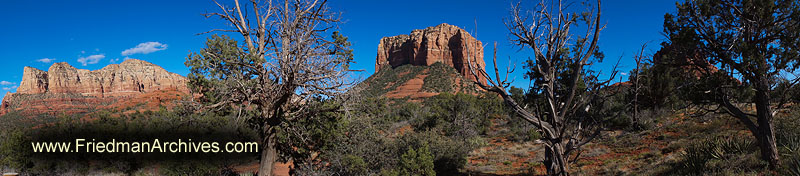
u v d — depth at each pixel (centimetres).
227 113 1159
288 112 1136
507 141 2955
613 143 2219
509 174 1853
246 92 1002
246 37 1129
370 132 1695
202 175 1402
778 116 1638
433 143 2041
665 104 2062
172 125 1341
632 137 2203
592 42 611
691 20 1170
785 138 1226
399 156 1881
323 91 1086
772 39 1039
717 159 1221
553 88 688
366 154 1650
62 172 1781
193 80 1112
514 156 2331
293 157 1567
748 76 1045
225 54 1041
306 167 1545
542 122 630
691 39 1118
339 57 1089
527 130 2873
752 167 1027
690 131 2042
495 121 4081
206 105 1083
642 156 1847
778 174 909
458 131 3019
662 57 1254
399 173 1614
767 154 1010
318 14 1152
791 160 885
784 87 1034
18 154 1719
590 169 1786
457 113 3247
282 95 1020
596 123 624
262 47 1109
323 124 1388
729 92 1125
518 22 714
